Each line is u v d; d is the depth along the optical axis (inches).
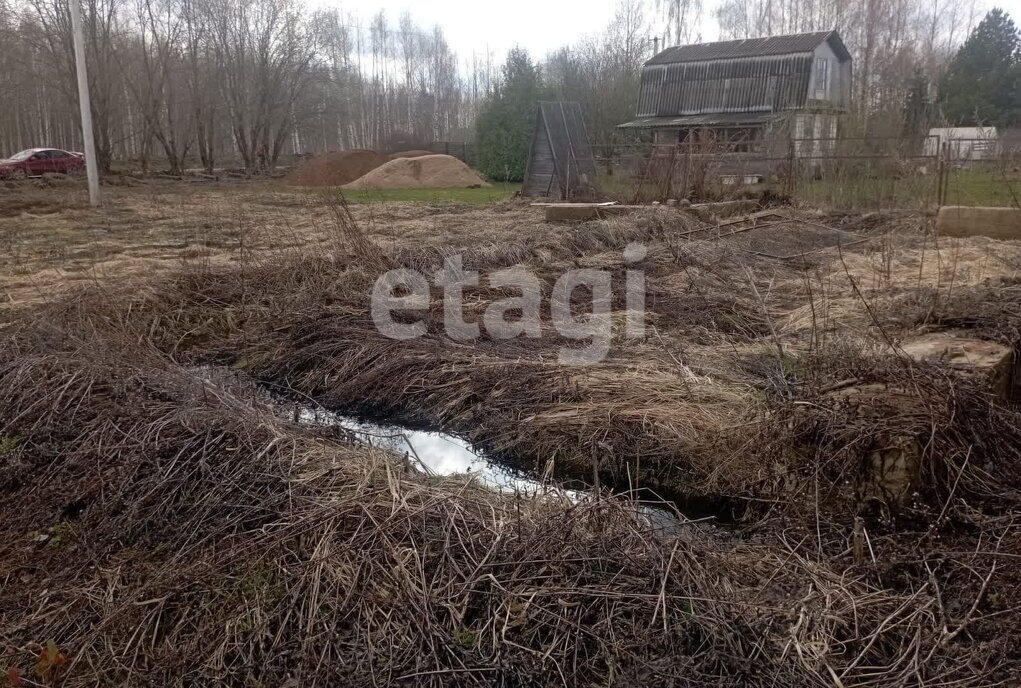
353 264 336.8
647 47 1540.4
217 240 473.1
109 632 123.6
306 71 1433.3
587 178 746.8
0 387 201.5
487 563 123.3
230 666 114.3
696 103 1197.1
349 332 266.8
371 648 110.7
